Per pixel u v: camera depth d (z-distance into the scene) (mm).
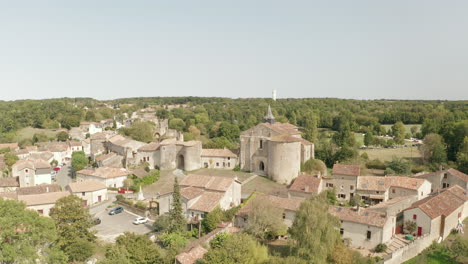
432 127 144500
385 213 59438
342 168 81812
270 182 89688
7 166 113688
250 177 93438
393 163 100938
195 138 158625
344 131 140500
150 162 108062
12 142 157500
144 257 45594
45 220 42812
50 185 83750
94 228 65125
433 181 84312
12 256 38062
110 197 86000
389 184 76875
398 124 162875
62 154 139625
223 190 67500
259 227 56625
